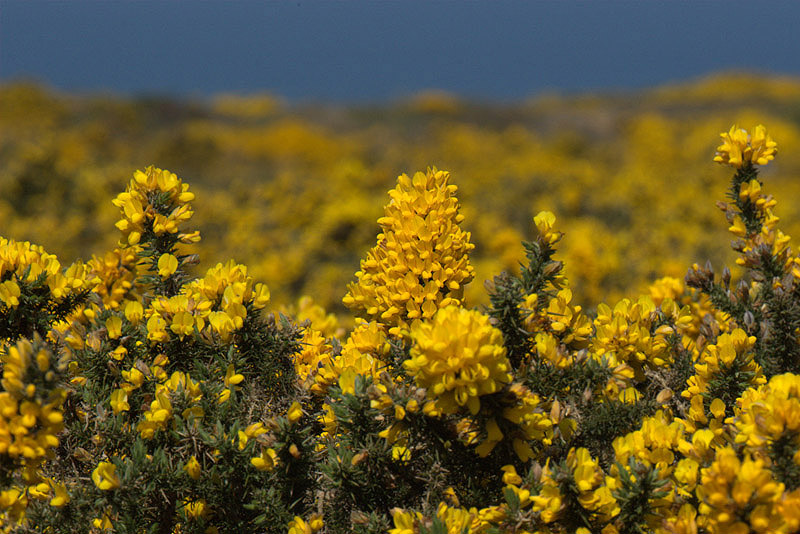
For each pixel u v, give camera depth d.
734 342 1.80
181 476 1.75
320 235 4.65
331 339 1.92
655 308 1.87
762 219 1.90
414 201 1.82
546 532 1.71
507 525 1.71
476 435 1.73
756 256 1.87
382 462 1.75
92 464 1.78
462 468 1.75
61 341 1.82
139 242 1.88
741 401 1.76
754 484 1.66
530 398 1.75
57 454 1.81
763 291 1.86
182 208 1.88
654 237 4.19
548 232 1.80
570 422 1.76
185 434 1.76
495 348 1.68
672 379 1.85
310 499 1.78
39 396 1.69
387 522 1.74
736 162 1.90
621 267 3.59
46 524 1.74
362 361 1.80
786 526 1.65
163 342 1.83
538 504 1.70
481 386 1.69
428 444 1.74
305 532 1.74
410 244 1.81
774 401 1.69
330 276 4.06
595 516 1.71
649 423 1.75
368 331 1.83
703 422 1.79
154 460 1.75
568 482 1.70
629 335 1.83
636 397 1.80
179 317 1.82
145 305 1.88
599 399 1.80
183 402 1.77
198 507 1.77
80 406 1.83
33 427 1.70
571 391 1.79
